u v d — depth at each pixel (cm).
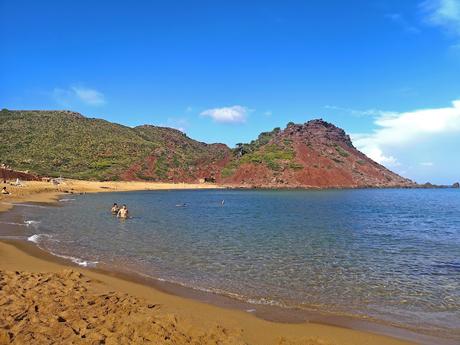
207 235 2769
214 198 8412
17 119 17800
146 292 1327
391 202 7888
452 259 2045
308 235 2880
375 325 1087
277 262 1903
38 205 4812
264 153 19212
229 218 4112
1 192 5753
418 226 3706
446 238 2866
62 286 1257
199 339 894
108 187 10612
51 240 2347
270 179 17025
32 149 14688
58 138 16400
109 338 846
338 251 2239
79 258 1867
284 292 1403
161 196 8481
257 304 1257
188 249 2192
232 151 19538
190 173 16962
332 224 3703
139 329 911
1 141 14800
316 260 1970
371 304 1281
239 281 1539
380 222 4028
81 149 15800
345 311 1206
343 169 19350
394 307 1253
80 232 2730
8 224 2981
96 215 3912
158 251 2112
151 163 16425
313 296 1362
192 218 4009
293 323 1084
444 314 1191
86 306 1072
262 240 2586
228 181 16988
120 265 1752
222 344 874
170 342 849
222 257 1991
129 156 16325
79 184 10344
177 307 1160
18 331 865
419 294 1401
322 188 16512
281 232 3011
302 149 19950
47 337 841
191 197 8544
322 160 19375
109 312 1034
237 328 1002
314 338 954
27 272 1442
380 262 1948
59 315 981
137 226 3186
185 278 1561
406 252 2248
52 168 13238
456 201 8456
